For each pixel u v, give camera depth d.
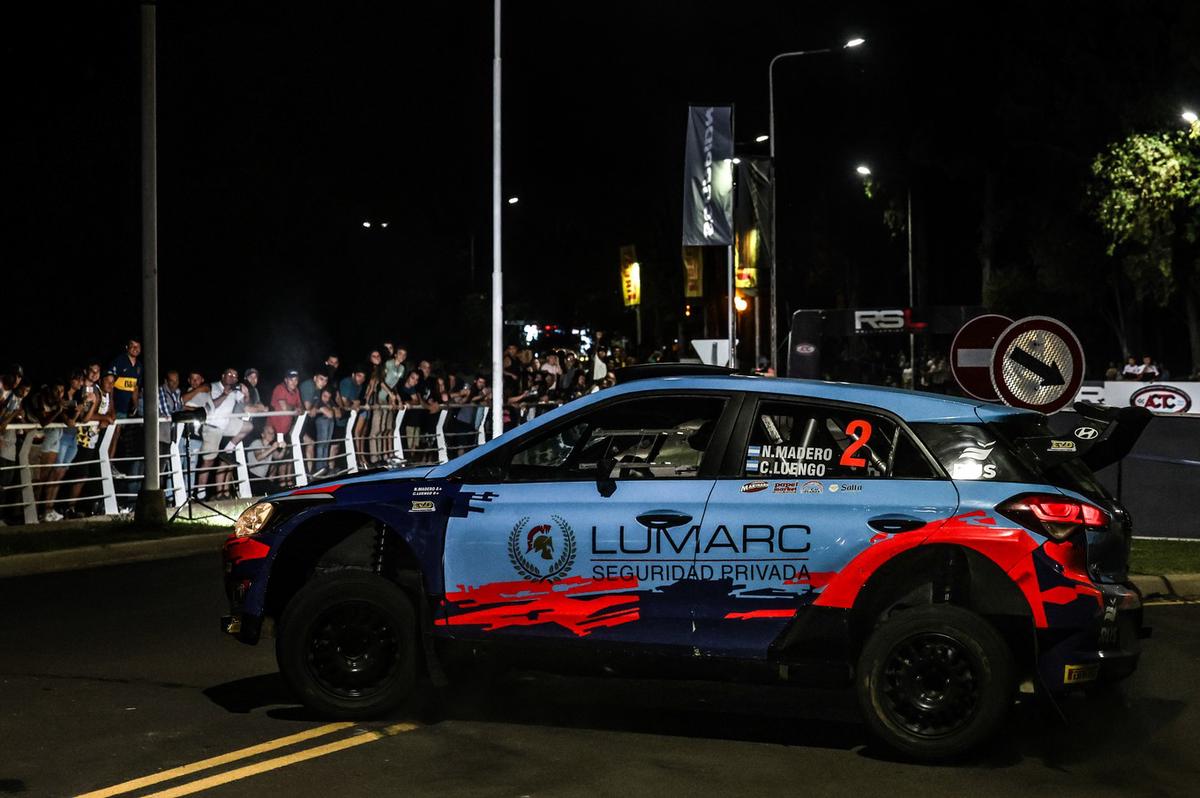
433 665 7.27
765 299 40.41
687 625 6.88
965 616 6.55
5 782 6.24
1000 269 53.62
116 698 7.89
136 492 18.67
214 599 11.54
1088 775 6.42
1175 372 58.00
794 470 6.92
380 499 7.30
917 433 6.84
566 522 7.02
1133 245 43.12
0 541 14.52
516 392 26.08
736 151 47.16
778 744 6.96
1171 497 17.64
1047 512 6.55
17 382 16.28
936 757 6.57
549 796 6.04
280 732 7.13
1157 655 9.02
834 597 6.70
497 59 24.38
